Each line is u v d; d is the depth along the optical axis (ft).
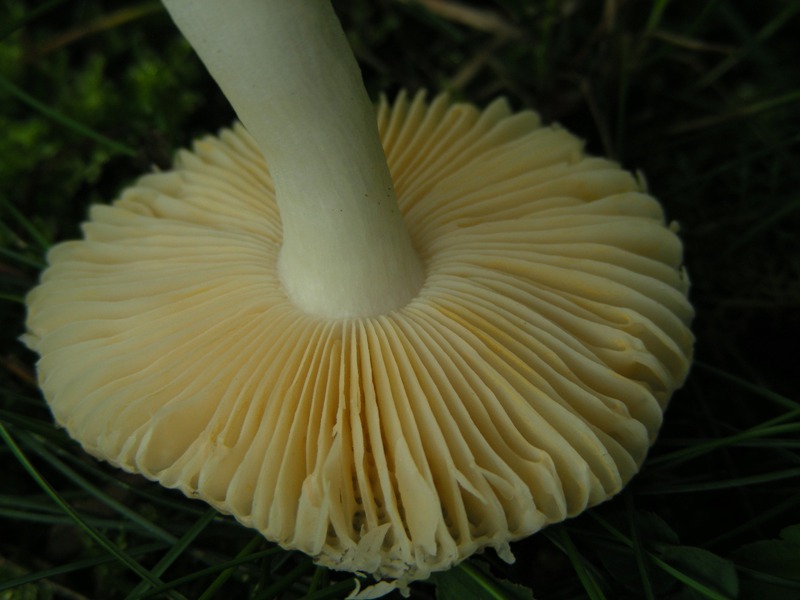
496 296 0.28
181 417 0.27
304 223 0.28
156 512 0.37
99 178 0.51
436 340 0.28
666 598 0.30
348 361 0.28
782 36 0.54
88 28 0.52
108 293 0.31
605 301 0.30
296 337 0.29
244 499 0.26
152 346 0.29
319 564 0.27
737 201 0.47
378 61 0.54
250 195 0.34
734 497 0.36
